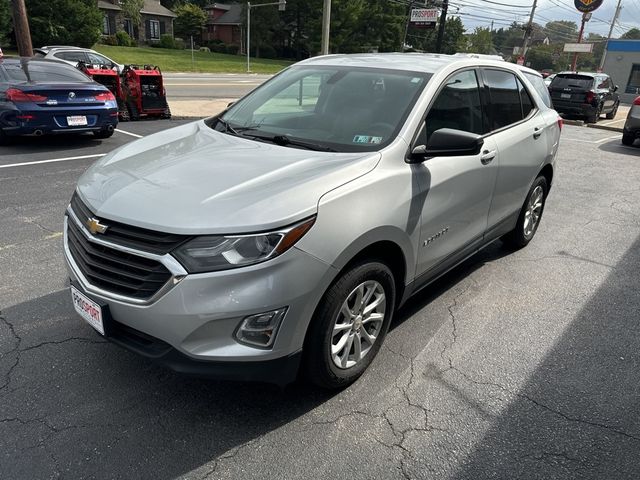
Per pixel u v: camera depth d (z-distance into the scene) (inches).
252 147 124.6
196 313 90.8
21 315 141.0
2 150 329.7
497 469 97.7
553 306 161.9
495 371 127.3
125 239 96.7
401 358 130.7
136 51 1927.9
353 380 118.8
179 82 1050.7
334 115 135.0
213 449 99.4
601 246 216.7
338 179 105.6
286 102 146.6
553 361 132.5
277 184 102.1
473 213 150.4
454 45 3297.2
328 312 103.3
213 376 94.5
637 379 126.3
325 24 800.9
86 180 116.6
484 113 156.9
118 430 102.9
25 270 166.6
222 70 1590.8
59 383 115.5
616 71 1350.9
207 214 93.7
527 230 206.1
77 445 98.7
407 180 118.3
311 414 109.8
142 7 2329.0
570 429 108.7
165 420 106.2
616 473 97.9
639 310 161.3
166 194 100.7
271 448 100.3
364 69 148.6
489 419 110.6
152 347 97.8
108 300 98.3
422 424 108.2
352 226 102.5
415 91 134.2
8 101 321.1
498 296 167.3
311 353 105.0
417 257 127.4
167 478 92.6
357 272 107.4
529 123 182.4
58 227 203.5
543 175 205.5
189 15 2721.5
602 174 361.7
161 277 92.7
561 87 698.2
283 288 93.2
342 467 96.5
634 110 474.6
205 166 112.3
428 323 148.6
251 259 91.6
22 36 520.1
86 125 345.7
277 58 2783.0
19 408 107.4
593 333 146.7
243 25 2650.1
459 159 137.3
